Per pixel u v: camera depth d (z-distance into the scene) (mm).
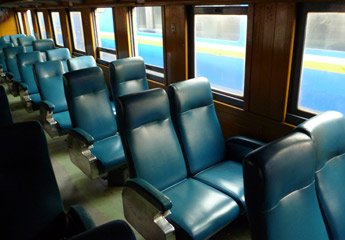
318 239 1290
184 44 3258
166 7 3369
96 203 2770
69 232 1572
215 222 1827
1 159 1411
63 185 3072
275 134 2562
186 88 2334
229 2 2623
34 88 4684
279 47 2359
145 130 2098
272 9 2338
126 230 1069
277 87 2459
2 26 9617
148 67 4137
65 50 4832
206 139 2453
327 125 1428
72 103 2887
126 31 4246
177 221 1800
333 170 1452
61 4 6055
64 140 4160
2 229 1421
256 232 1136
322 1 2025
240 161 2564
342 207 1431
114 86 3303
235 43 2836
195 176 2352
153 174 2100
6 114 2301
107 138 3104
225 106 3012
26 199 1478
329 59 2164
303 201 1249
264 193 1082
